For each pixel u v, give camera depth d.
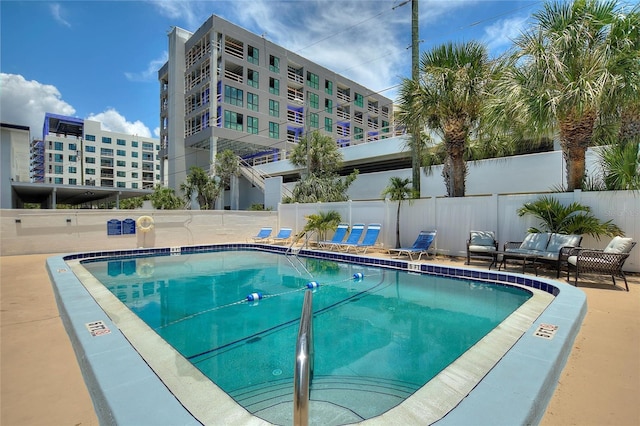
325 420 2.33
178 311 5.23
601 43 6.75
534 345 2.84
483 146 11.81
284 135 35.69
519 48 7.51
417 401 2.31
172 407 1.95
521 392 2.10
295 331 4.32
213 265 9.75
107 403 1.99
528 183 12.92
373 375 3.05
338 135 42.19
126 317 4.48
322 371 3.14
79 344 2.97
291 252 11.88
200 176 26.61
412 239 10.62
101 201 36.16
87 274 7.87
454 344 3.79
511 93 7.30
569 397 2.27
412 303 5.60
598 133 8.53
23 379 2.58
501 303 5.52
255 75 33.31
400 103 9.74
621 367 2.71
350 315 4.97
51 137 63.59
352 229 11.74
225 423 2.04
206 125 31.59
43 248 11.14
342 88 44.38
